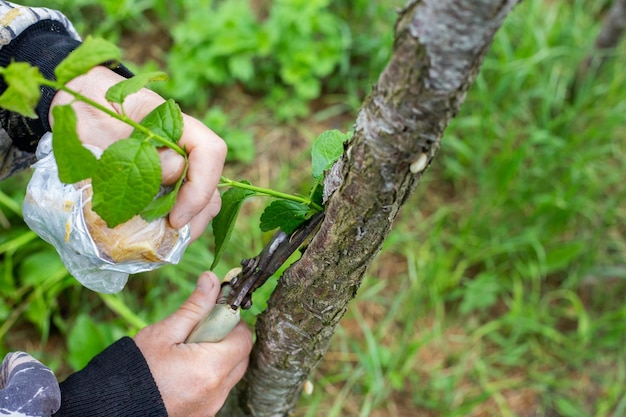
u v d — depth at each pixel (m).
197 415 0.73
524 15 1.67
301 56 1.55
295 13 1.57
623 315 1.25
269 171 1.47
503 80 1.46
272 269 0.69
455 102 0.54
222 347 0.72
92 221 0.60
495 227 1.37
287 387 0.78
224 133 1.40
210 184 0.62
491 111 1.49
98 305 1.21
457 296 1.32
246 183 0.67
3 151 0.77
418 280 1.29
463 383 1.23
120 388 0.68
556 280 1.38
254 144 1.50
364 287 1.30
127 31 1.67
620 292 1.38
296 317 0.70
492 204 1.35
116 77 0.66
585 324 1.26
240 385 0.82
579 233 1.42
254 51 1.54
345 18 1.72
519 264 1.32
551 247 1.37
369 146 0.57
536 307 1.33
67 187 0.61
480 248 1.33
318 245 0.64
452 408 1.19
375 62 1.59
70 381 0.68
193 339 0.72
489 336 1.29
